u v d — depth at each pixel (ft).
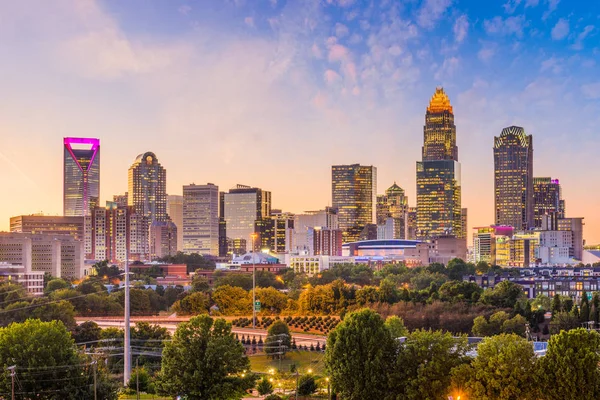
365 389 479.82
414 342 482.28
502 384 438.81
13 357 485.97
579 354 428.97
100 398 499.10
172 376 494.59
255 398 570.05
